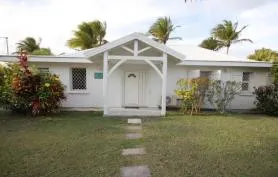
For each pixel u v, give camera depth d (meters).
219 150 5.39
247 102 12.93
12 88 9.25
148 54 11.14
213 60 12.04
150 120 8.94
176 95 11.72
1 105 9.80
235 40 30.80
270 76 12.60
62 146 5.51
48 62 11.62
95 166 4.34
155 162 4.57
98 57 10.42
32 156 4.82
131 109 10.96
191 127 7.84
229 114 11.04
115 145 5.66
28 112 9.77
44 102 9.41
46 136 6.38
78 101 12.09
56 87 9.77
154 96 12.20
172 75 12.38
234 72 12.72
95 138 6.26
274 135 6.97
